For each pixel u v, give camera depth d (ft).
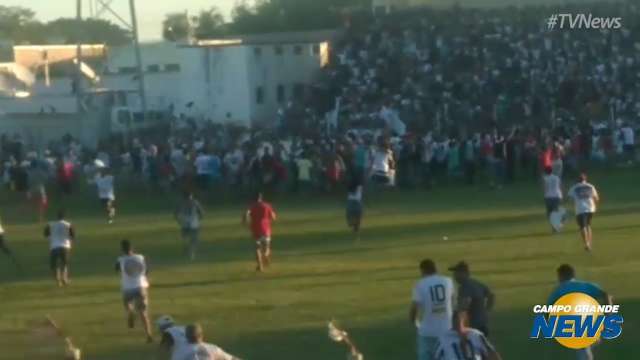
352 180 142.20
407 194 195.31
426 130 257.75
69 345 62.08
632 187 195.21
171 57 409.69
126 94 328.49
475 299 65.57
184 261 128.06
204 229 158.10
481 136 209.15
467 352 53.67
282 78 318.45
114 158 218.18
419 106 270.05
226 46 319.06
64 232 115.55
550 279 107.14
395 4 383.65
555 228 142.10
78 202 199.72
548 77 291.99
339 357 78.23
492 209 170.19
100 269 125.18
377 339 83.76
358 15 355.56
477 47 316.40
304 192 197.88
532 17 339.16
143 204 195.42
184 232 129.08
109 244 146.10
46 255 139.74
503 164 204.33
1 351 83.61
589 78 288.30
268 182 195.72
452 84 287.28
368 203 182.80
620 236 136.87
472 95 279.08
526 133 223.71
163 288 109.60
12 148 232.53
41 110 306.14
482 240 136.98
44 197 181.57
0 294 110.22
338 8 469.16
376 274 114.11
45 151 245.86
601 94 274.36
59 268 114.83
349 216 141.59
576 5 341.62
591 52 312.50
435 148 203.31
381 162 186.91
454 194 193.16
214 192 199.62
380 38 328.08
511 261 119.24
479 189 199.11
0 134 280.10
